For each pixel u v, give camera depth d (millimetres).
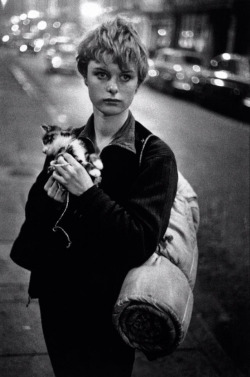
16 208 5391
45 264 1788
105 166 1718
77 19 34312
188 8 27859
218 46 25375
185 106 17047
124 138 1731
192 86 17359
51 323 1832
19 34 8539
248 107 13945
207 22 26516
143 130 1790
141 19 37406
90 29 1683
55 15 34688
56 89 18531
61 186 1666
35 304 3482
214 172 8078
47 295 1808
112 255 1705
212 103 15867
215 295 4051
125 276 1712
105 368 1819
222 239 5270
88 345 1796
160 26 34531
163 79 19625
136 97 18359
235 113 14875
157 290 1568
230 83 14766
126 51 1603
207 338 3342
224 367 3041
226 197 6766
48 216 1772
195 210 2045
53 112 13117
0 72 23422
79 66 1755
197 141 10703
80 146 1656
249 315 3773
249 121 14047
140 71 1691
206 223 5699
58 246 1760
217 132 12164
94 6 30391
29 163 7508
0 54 27703
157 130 11703
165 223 1642
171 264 1729
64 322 1797
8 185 6227
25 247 1820
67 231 1724
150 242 1602
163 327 1594
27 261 1820
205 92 16219
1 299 3500
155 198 1613
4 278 3803
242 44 23156
